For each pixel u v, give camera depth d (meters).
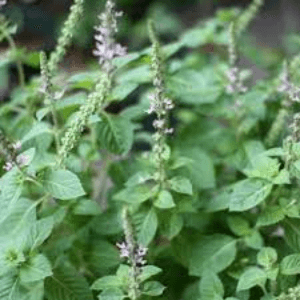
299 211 1.23
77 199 1.25
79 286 1.22
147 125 1.65
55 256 1.26
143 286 1.18
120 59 1.27
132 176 1.27
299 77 1.37
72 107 1.26
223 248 1.27
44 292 1.22
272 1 2.72
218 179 1.40
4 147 1.18
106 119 1.28
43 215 1.25
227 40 1.45
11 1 1.63
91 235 1.28
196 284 1.28
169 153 1.24
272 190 1.26
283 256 1.27
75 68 2.12
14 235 1.23
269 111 1.41
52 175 1.19
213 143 1.42
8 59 1.38
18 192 1.18
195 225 1.30
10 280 1.18
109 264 1.26
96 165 1.48
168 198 1.23
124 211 1.13
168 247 1.32
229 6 2.62
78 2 1.28
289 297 1.17
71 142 1.20
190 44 1.45
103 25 1.26
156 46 1.20
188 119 1.50
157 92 1.21
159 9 2.43
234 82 1.38
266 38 2.48
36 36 2.24
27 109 1.36
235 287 1.26
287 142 1.21
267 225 1.25
